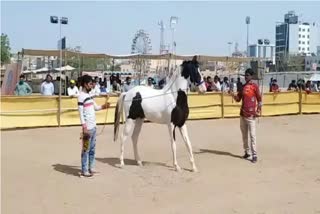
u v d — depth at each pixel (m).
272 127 17.77
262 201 7.86
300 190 8.59
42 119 16.88
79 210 7.39
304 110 22.00
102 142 13.95
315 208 7.46
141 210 7.38
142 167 10.52
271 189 8.66
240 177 9.62
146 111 10.33
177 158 11.62
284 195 8.23
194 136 15.34
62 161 11.18
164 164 10.90
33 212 7.29
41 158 11.53
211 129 17.00
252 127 11.31
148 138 14.80
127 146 13.31
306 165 10.86
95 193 8.37
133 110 10.41
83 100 9.41
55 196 8.17
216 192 8.43
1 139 14.44
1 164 10.79
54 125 17.05
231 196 8.16
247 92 11.37
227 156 11.96
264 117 20.73
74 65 34.41
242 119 11.51
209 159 11.54
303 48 118.44
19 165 10.68
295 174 9.92
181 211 7.31
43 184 8.97
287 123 18.94
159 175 9.74
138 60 29.88
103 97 17.72
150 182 9.16
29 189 8.62
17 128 16.50
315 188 8.73
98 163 10.93
